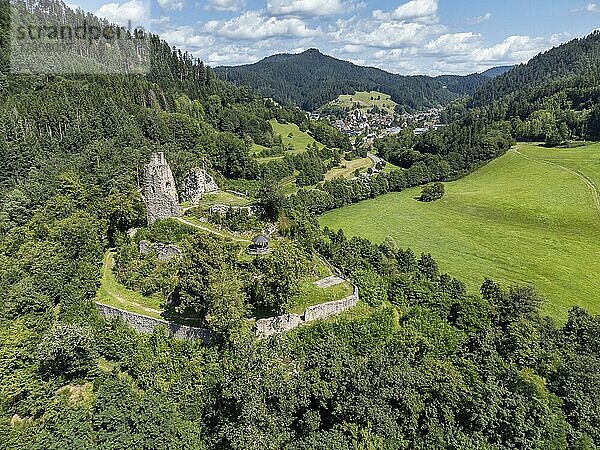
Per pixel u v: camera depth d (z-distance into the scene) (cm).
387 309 5784
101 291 5941
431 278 7950
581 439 4334
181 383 4569
